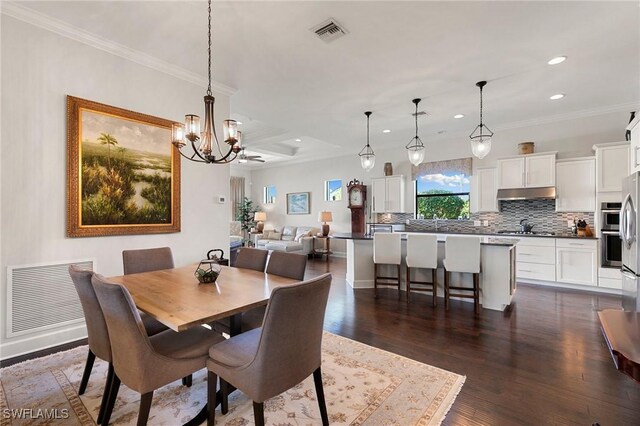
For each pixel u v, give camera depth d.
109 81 3.04
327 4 2.39
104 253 3.03
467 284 4.12
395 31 2.76
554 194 4.91
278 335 1.43
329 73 3.60
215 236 3.99
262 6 2.42
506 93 4.18
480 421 1.76
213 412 1.67
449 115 5.11
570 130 5.11
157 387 1.55
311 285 1.49
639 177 2.84
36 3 2.42
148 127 3.32
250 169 11.09
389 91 4.11
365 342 2.84
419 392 2.04
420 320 3.41
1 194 2.46
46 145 2.67
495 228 5.87
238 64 3.39
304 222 9.48
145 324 2.17
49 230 2.69
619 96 4.29
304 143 8.09
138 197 3.24
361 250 4.84
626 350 1.08
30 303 2.60
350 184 7.74
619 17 2.54
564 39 2.88
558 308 3.79
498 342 2.82
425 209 6.84
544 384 2.13
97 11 2.51
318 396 1.70
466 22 2.63
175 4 2.41
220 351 1.68
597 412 1.83
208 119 2.32
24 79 2.55
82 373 2.27
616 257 4.41
